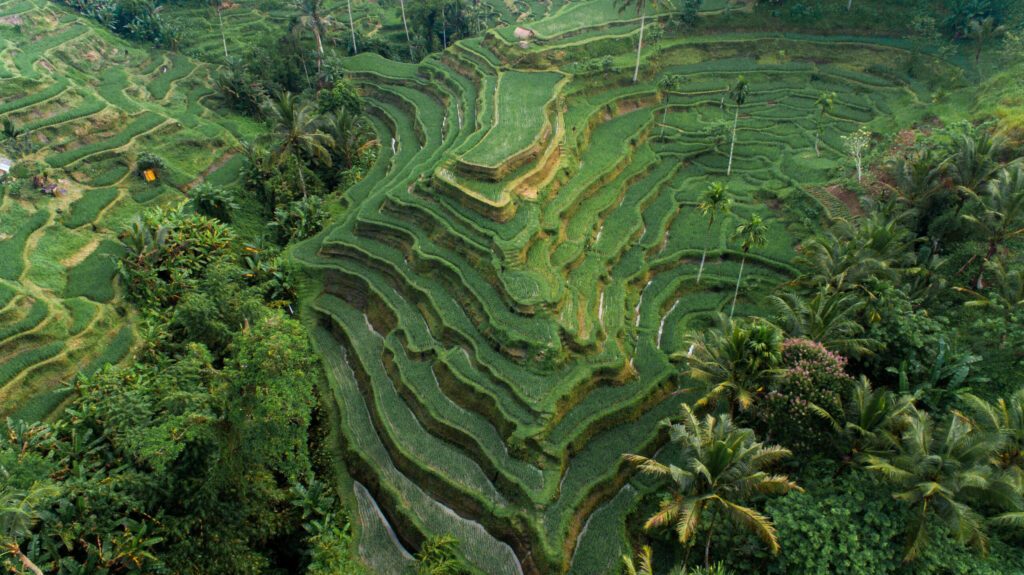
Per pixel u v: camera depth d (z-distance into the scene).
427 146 54.56
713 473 22.47
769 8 71.56
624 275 41.34
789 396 26.97
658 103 62.19
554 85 58.56
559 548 26.89
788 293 33.06
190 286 38.41
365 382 36.72
